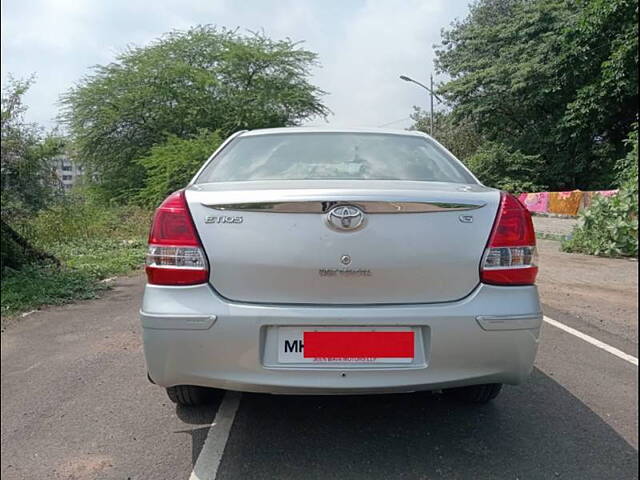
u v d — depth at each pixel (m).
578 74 23.56
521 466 2.55
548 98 25.88
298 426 2.93
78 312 5.56
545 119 28.28
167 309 2.37
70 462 2.57
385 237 2.37
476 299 2.40
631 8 20.31
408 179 3.03
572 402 3.30
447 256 2.40
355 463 2.56
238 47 30.70
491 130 30.70
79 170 31.14
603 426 2.97
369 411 3.12
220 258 2.38
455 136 37.94
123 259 9.15
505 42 28.73
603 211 10.70
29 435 2.84
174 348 2.37
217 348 2.34
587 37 22.42
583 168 27.05
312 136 3.43
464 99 29.36
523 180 27.58
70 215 10.95
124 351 4.24
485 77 27.48
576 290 7.03
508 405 3.24
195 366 2.38
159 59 30.30
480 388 3.11
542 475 2.48
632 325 5.22
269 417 3.03
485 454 2.65
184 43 31.70
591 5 21.45
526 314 2.41
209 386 2.43
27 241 7.47
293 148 3.29
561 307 6.00
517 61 27.09
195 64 31.55
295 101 30.94
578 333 4.91
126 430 2.89
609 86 21.94
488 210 2.49
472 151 36.91
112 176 30.75
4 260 7.04
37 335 4.68
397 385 2.36
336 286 2.36
